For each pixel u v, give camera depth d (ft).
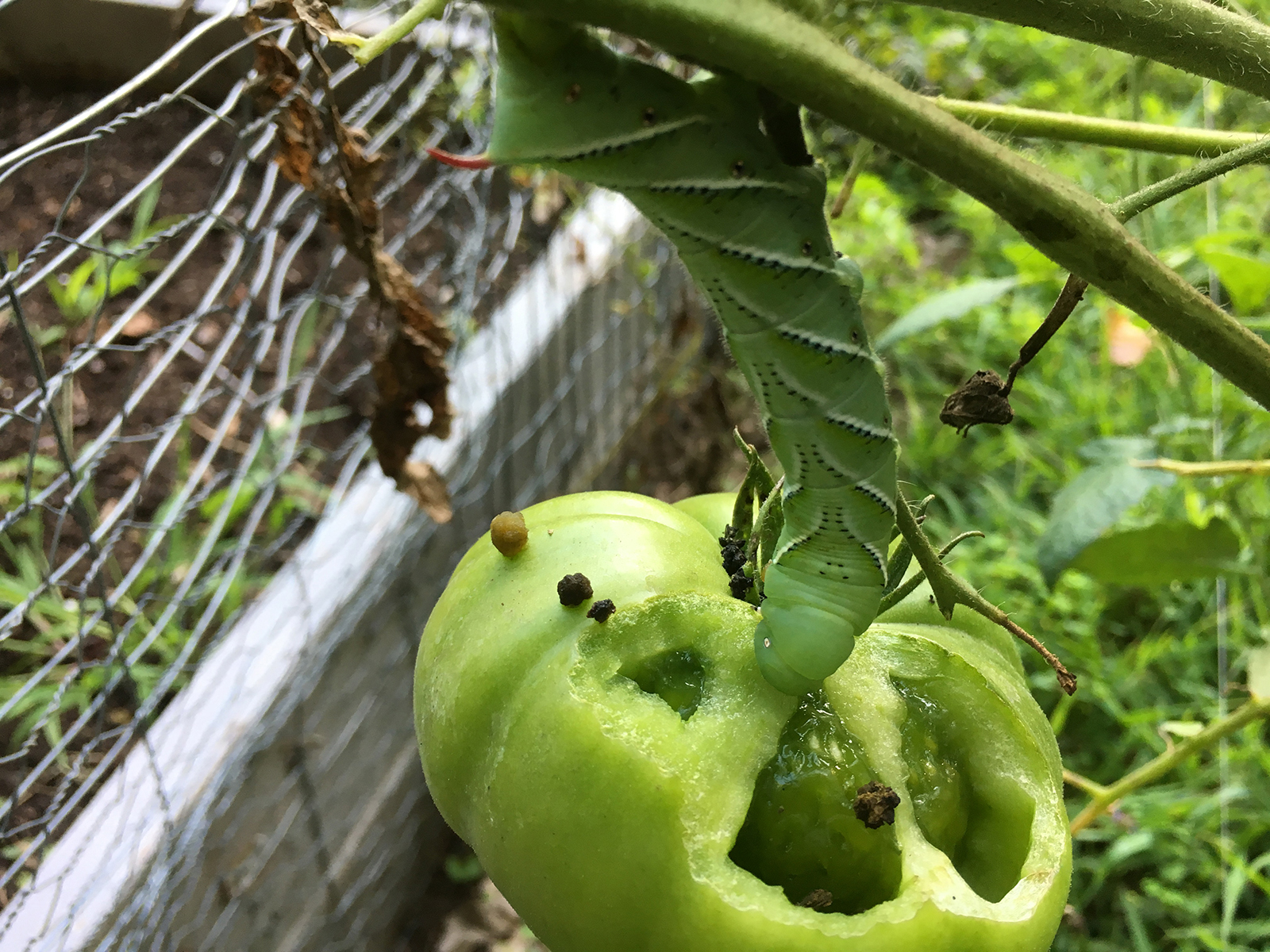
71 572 1.09
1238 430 1.29
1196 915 1.10
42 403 0.65
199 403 0.81
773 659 0.46
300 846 1.07
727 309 0.43
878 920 0.44
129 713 1.04
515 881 0.48
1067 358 1.64
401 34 0.34
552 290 1.41
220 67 1.46
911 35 1.72
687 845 0.44
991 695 0.51
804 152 0.40
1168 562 0.77
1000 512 1.49
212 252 1.40
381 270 0.67
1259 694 0.68
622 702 0.47
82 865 0.86
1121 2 0.40
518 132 0.37
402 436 0.74
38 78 1.55
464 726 0.49
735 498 0.61
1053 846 0.48
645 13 0.32
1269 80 0.42
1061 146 1.76
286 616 1.06
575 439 1.55
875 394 0.44
